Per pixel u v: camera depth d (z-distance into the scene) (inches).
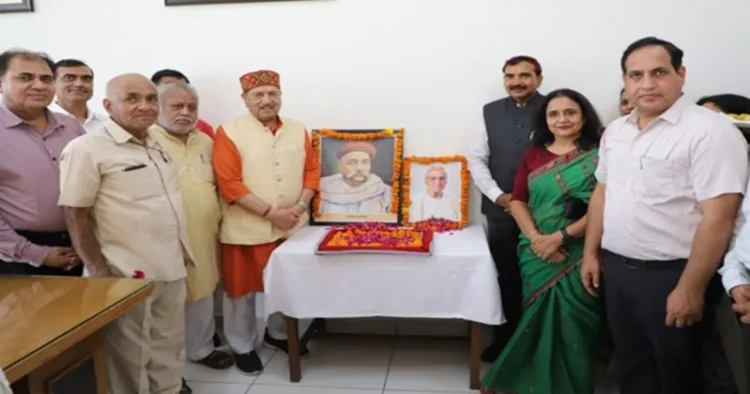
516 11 104.7
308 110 114.0
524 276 90.3
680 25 100.8
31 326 52.9
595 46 103.7
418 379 98.8
